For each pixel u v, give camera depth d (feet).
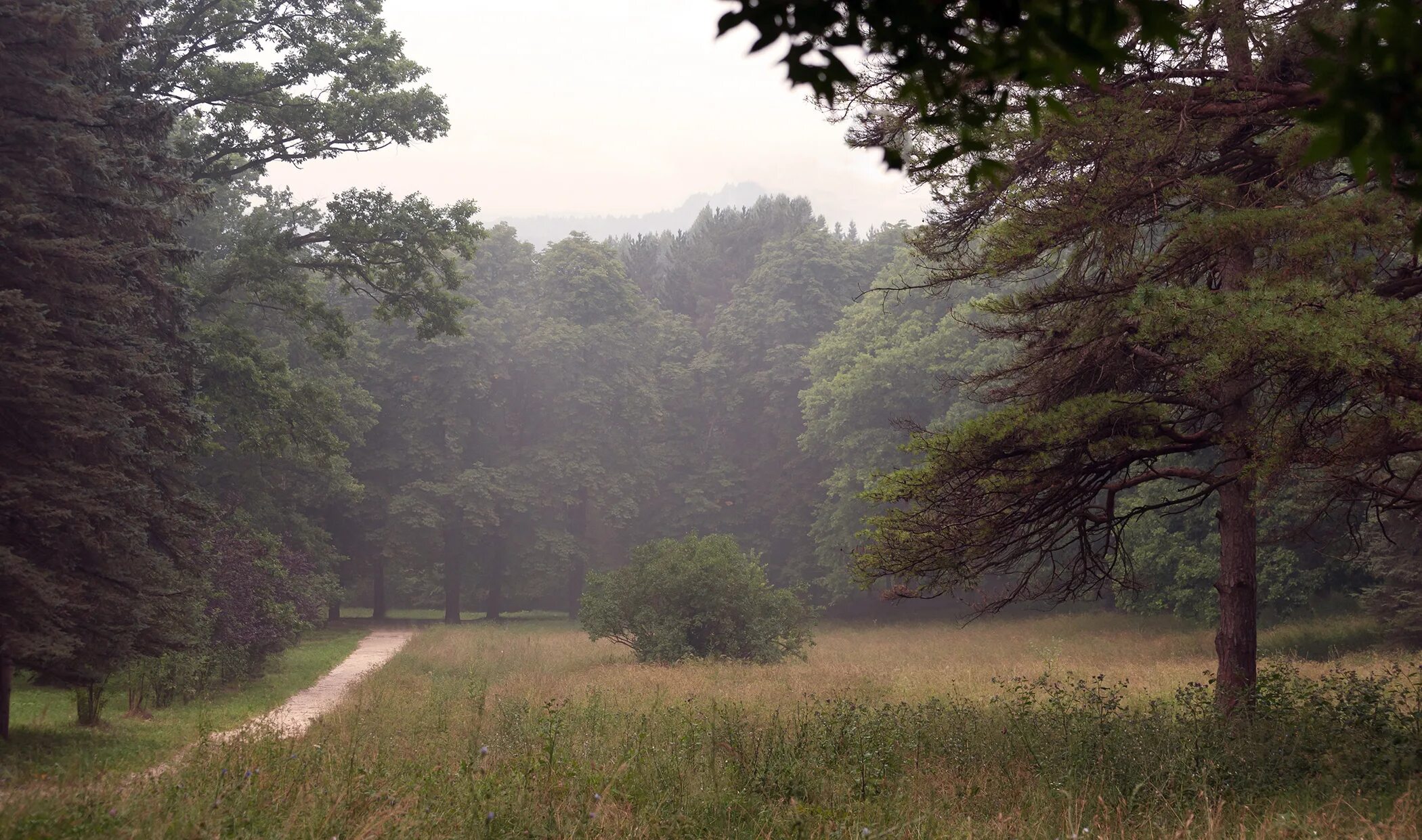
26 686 61.11
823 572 163.73
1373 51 5.01
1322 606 93.71
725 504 181.98
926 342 136.26
